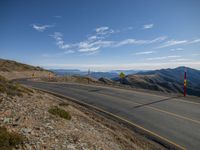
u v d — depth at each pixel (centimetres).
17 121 597
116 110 1290
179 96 1794
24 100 874
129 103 1491
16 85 1162
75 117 903
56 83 3077
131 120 1082
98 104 1464
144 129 948
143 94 1906
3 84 1003
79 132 679
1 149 414
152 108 1329
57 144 530
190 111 1245
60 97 1705
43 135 556
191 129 941
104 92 2039
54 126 655
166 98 1688
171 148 754
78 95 1842
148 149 738
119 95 1848
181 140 823
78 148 545
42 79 4172
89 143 608
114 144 696
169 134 885
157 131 922
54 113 783
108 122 1027
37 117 691
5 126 532
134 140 808
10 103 751
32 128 580
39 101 965
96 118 1058
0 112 629
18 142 461
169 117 1125
